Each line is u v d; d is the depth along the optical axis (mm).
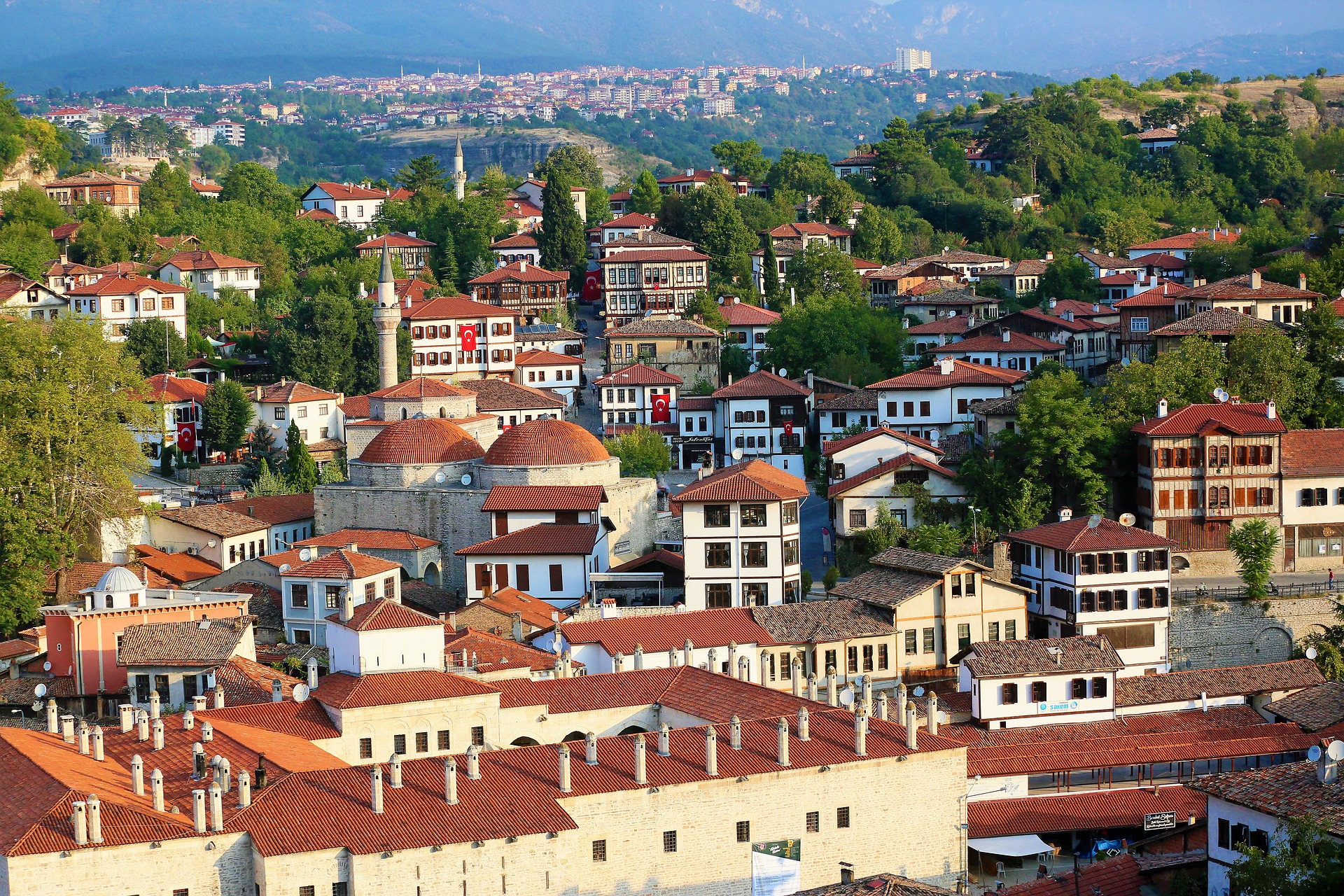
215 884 93375
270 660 150250
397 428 188875
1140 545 154125
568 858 98250
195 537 184750
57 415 173125
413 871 94250
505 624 153250
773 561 160250
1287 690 140750
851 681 142250
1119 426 179375
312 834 94375
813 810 105062
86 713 144625
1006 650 136250
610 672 131125
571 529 171125
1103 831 117688
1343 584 166125
